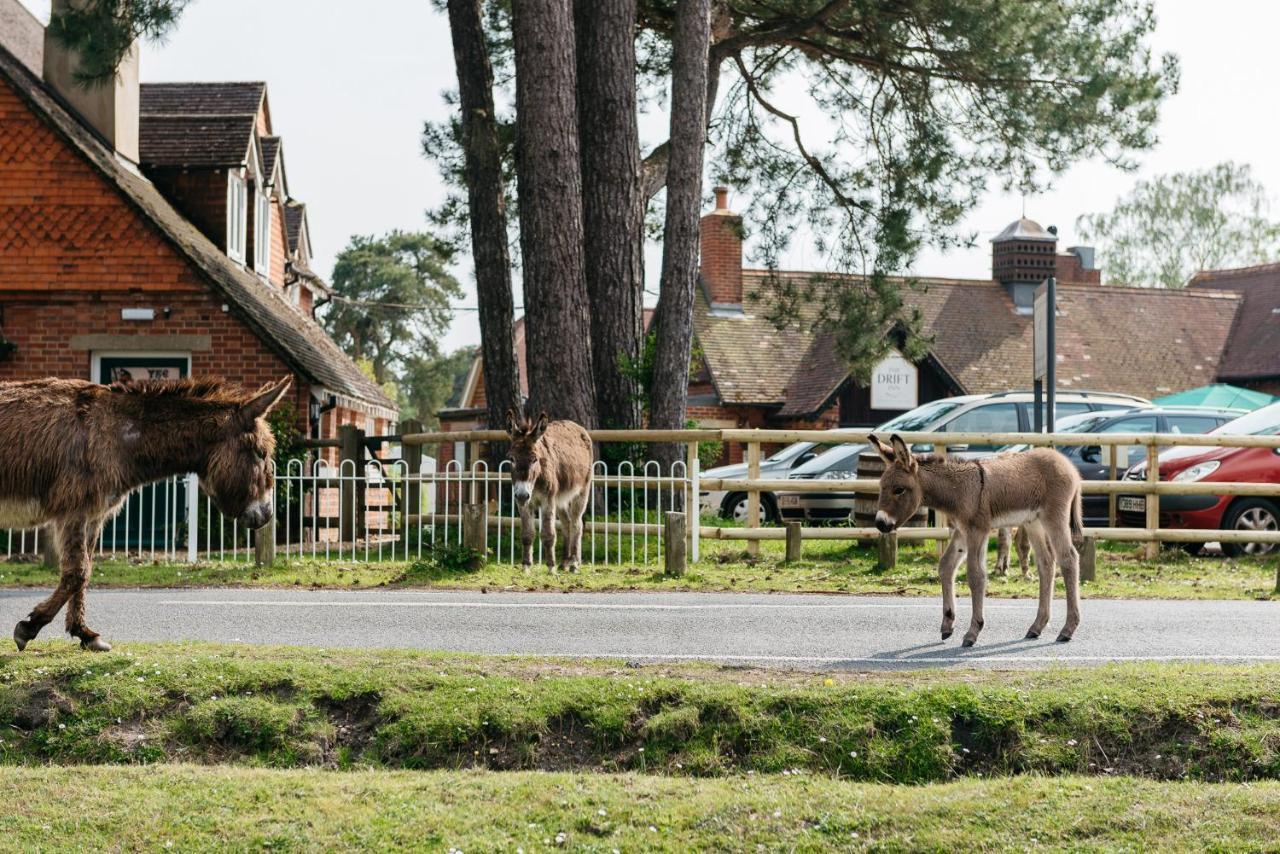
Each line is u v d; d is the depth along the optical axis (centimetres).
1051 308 1731
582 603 1236
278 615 1142
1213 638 1052
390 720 750
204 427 886
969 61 2264
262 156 2897
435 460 1864
